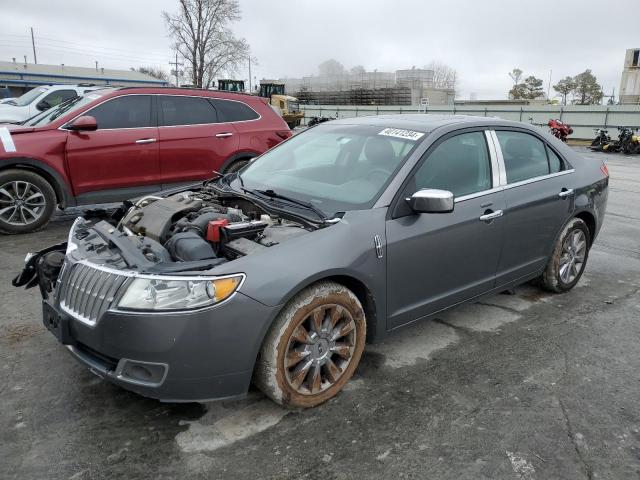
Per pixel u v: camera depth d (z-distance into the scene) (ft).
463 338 13.39
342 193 11.80
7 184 20.85
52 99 42.75
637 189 39.04
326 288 9.89
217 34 162.81
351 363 10.68
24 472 8.36
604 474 8.69
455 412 10.23
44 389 10.61
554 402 10.66
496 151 13.60
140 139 22.89
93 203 22.61
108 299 8.89
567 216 15.46
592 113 101.65
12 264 17.84
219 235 10.09
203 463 8.69
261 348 9.43
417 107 132.16
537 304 15.71
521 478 8.55
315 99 223.92
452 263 12.21
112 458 8.74
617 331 14.03
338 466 8.70
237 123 25.52
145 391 8.83
